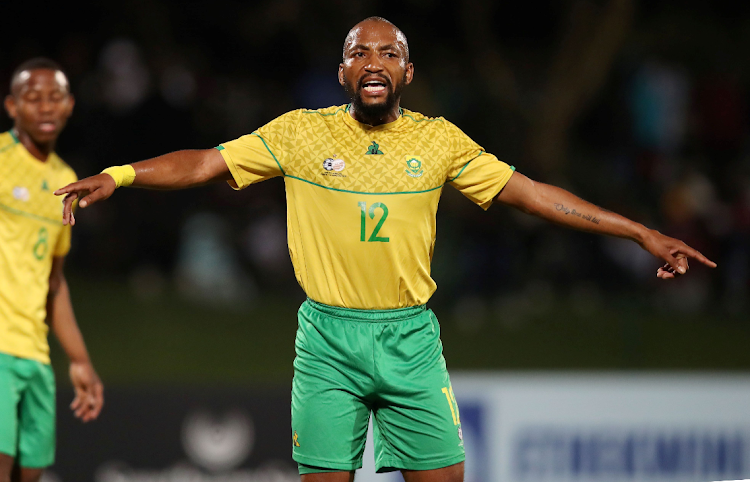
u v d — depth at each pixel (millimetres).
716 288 45625
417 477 14172
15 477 17641
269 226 45969
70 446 22469
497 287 43469
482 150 14406
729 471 23516
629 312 40844
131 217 45156
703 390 23531
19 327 17141
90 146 44219
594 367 35156
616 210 47438
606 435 23266
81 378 18766
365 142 13938
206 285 43844
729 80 53688
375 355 13742
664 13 59344
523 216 44094
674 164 49531
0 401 16703
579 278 44688
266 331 38969
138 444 22625
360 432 13969
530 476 23062
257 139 13875
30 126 17266
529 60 60250
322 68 51062
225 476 22766
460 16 50906
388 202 13688
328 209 13719
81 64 46656
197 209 45469
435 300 42656
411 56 53531
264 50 54031
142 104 44312
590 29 47719
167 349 35875
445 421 13992
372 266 13727
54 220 17688
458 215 43844
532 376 23328
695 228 45625
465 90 49000
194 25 54062
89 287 43531
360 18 52312
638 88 50469
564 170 48344
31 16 52094
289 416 23062
